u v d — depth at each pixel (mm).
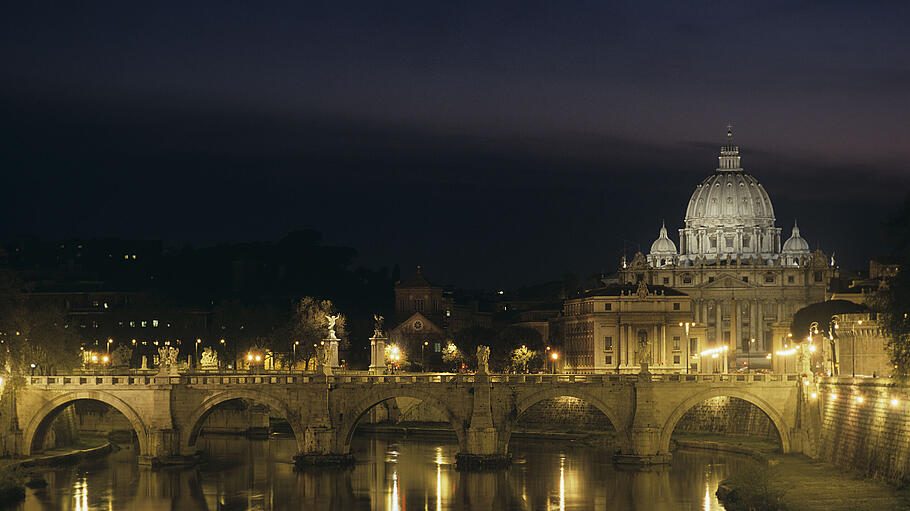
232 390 199875
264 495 177250
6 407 194375
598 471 198125
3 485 170875
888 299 157875
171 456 198625
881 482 155500
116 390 197500
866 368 194875
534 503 171375
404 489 182375
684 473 194750
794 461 186875
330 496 177000
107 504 169250
